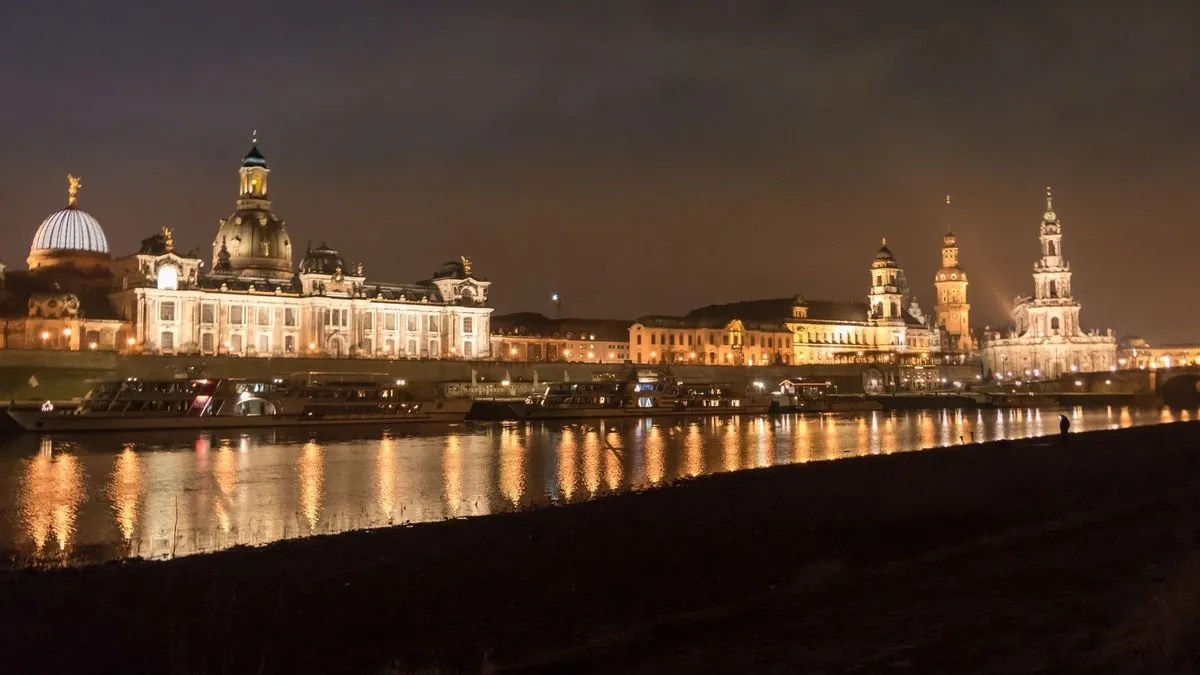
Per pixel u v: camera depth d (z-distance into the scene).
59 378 157.75
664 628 24.52
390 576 32.81
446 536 39.75
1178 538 31.80
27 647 26.05
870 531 38.19
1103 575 26.84
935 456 65.94
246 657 25.11
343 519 57.12
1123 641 19.88
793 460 92.62
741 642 22.55
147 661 24.97
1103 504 42.41
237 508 61.47
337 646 25.78
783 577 31.42
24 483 73.56
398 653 25.05
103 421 122.69
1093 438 79.25
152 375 168.62
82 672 24.28
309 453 98.38
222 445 107.56
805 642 21.97
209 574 33.41
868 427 145.50
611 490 69.81
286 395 137.12
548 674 21.59
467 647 25.27
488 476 78.50
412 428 139.12
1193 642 18.67
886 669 19.31
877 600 25.56
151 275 191.12
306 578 32.72
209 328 198.00
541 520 42.91
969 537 36.88
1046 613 22.95
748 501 46.34
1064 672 18.20
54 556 45.41
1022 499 44.78
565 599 29.61
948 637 21.39
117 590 31.47
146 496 66.88
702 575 31.94
